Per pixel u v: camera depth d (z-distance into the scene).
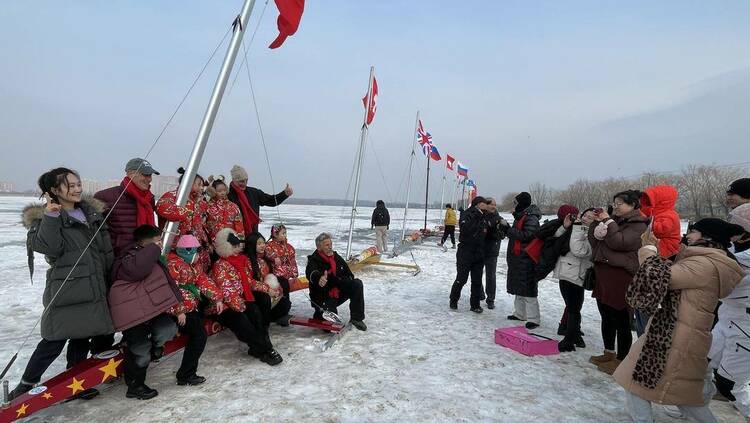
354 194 10.06
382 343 5.07
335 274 5.51
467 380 4.06
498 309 7.12
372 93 9.97
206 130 4.14
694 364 2.66
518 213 5.95
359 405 3.47
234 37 4.29
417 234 19.17
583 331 5.92
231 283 4.25
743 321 3.03
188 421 3.15
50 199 3.09
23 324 5.54
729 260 2.67
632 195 4.21
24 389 3.17
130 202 3.73
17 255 11.74
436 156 21.14
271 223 28.72
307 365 4.31
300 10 4.84
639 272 2.74
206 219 4.96
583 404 3.61
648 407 2.81
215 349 4.71
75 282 3.15
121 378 3.85
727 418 3.44
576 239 4.71
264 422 3.16
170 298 3.44
